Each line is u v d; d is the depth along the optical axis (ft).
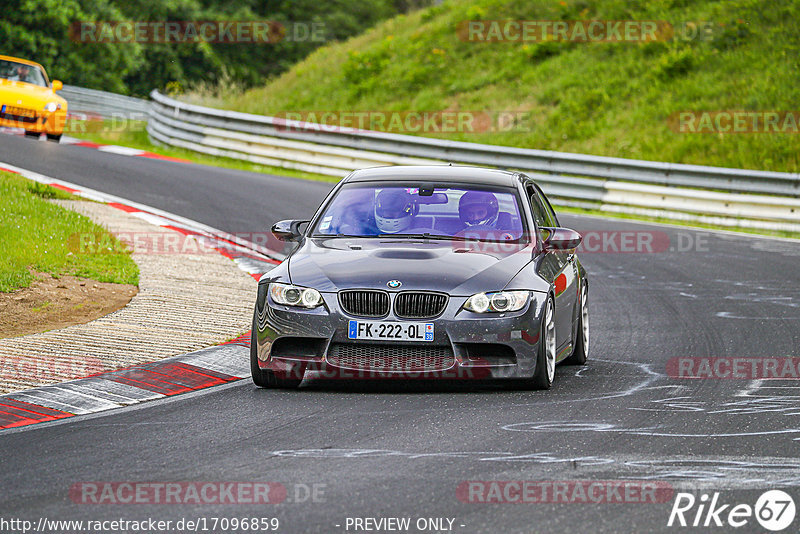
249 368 102.01
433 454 69.82
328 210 104.88
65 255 146.72
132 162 274.36
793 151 298.15
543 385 93.04
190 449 71.61
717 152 306.96
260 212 212.84
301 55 642.22
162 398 89.20
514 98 371.35
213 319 120.67
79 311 123.24
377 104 392.47
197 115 330.54
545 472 65.41
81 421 80.59
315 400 88.17
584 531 54.44
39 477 64.85
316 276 92.48
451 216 102.58
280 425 78.79
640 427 78.07
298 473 65.26
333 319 89.97
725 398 89.40
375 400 88.22
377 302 90.12
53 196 197.98
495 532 54.19
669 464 67.46
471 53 413.39
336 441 73.56
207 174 266.98
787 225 235.61
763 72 342.23
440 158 287.07
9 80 290.35
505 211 103.55
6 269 134.10
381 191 106.01
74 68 504.02
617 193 258.98
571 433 75.97
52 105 286.46
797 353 111.75
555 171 271.69
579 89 363.15
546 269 97.40
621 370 103.86
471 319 89.56
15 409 83.92
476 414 82.53
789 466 66.95
